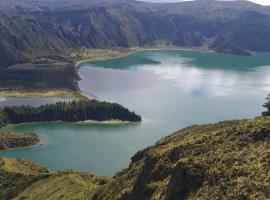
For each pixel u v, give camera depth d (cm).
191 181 5981
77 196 10950
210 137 7131
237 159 5844
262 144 6006
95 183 12694
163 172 6988
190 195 5806
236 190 5231
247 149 6041
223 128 7806
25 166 16675
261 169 5362
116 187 8688
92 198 9588
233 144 6381
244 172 5472
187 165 6172
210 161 6097
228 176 5569
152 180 7088
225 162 5891
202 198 5519
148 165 7662
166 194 6259
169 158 7238
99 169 19425
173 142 9006
